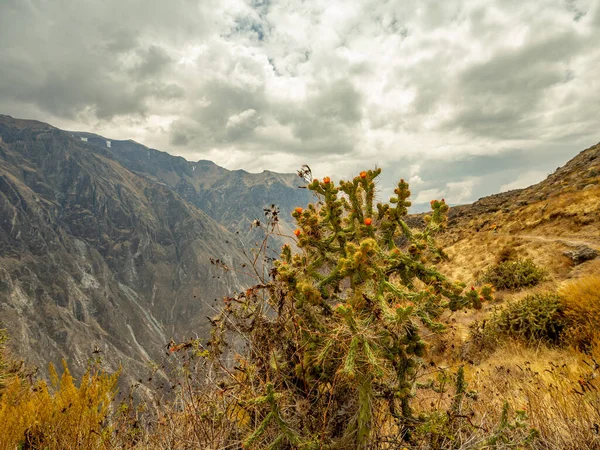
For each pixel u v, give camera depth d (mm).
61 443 2480
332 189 2092
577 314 6137
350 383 1653
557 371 4168
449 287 1785
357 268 1771
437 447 1734
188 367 2123
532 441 2184
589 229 13531
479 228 23734
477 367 5891
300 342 1938
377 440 1737
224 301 2117
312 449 1552
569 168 37906
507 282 10789
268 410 1814
